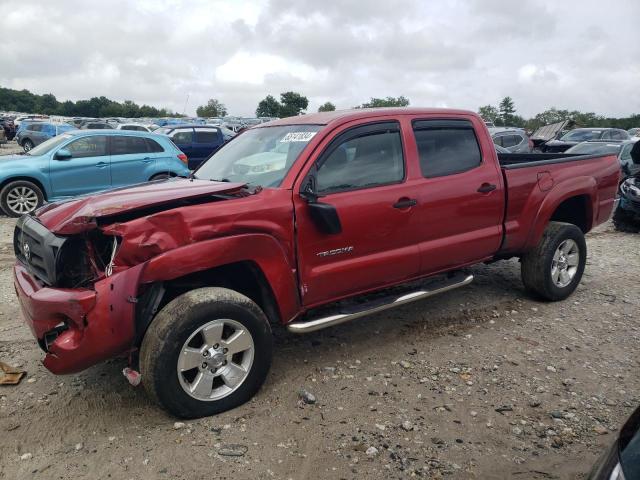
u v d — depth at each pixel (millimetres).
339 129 4117
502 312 5410
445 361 4348
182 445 3240
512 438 3320
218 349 3477
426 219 4461
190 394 3412
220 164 4719
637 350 4555
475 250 4898
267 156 4262
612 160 6109
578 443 3271
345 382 4008
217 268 3736
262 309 4090
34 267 3697
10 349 4551
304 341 4738
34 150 11391
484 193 4832
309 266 3895
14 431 3402
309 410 3627
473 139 4934
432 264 4617
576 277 5781
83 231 3326
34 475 2994
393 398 3781
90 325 3186
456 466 3059
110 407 3670
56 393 3857
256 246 3574
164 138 11930
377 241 4203
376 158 4289
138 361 3742
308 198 3785
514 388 3916
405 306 5578
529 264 5523
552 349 4566
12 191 10445
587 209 5895
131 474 2992
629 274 6840
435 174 4582
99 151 11047
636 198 9516
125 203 3449
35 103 133250
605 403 3715
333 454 3164
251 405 3680
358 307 4223
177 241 3324
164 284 3445
